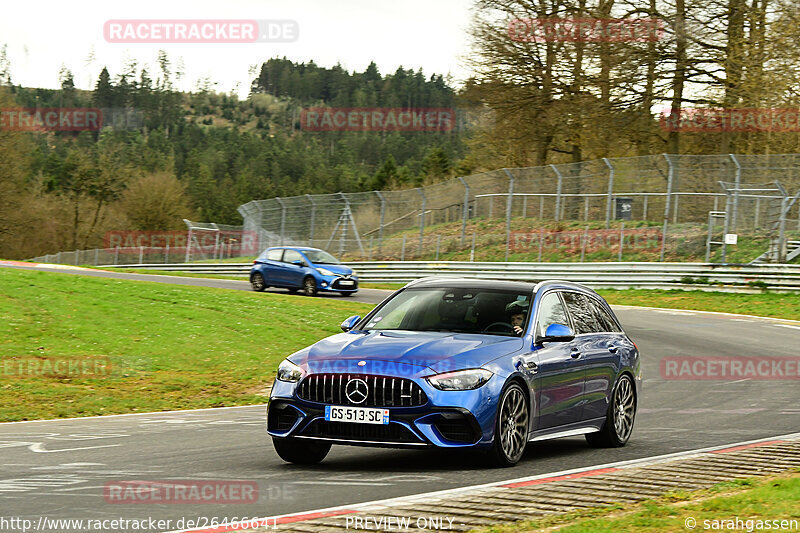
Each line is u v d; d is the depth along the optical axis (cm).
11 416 1838
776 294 4888
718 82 6781
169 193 15462
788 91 6166
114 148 16038
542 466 1230
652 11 6912
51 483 1088
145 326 3114
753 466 1180
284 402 1180
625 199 6091
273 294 4400
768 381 2453
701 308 4644
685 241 5666
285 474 1154
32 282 3625
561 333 1296
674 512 851
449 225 6731
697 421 1778
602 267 5388
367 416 1132
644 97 6819
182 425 1719
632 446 1474
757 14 6481
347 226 7038
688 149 7531
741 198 5706
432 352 1175
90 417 1867
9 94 12062
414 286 1412
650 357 2917
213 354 2820
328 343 1245
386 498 991
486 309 1326
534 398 1254
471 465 1227
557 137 7475
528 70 7006
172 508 936
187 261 9062
